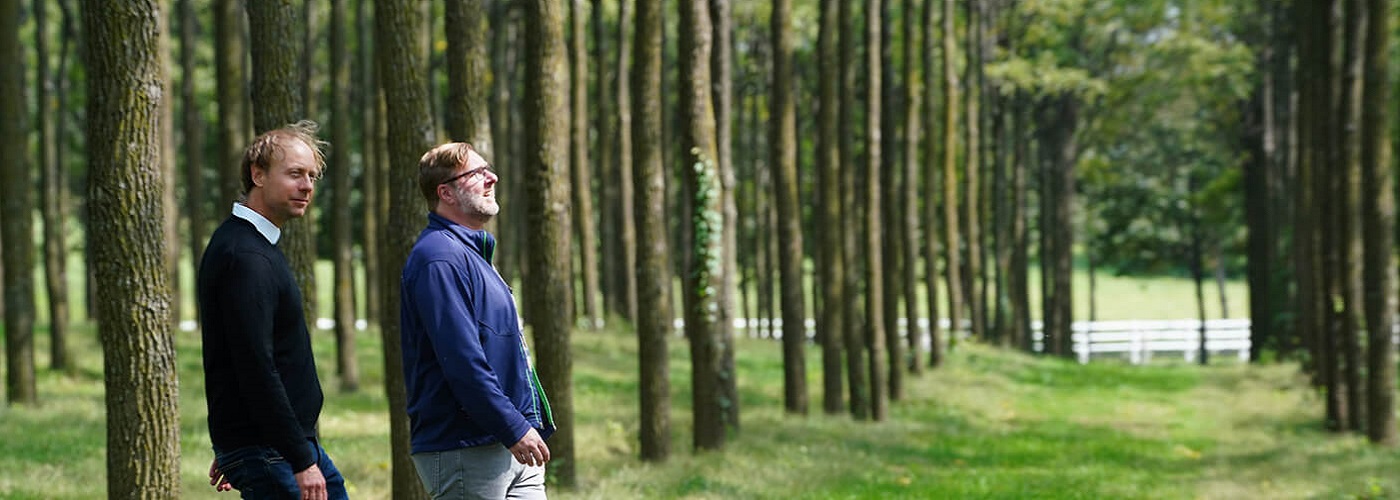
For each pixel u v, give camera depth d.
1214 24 30.05
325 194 33.47
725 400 12.15
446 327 4.14
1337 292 15.91
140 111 4.93
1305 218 21.56
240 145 13.41
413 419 4.35
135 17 4.88
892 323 18.34
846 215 16.28
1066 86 27.92
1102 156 37.28
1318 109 17.72
